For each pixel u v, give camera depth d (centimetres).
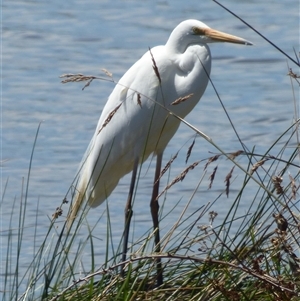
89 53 2628
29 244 1166
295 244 711
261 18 3103
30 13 3195
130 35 2870
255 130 1892
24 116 1983
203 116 2002
